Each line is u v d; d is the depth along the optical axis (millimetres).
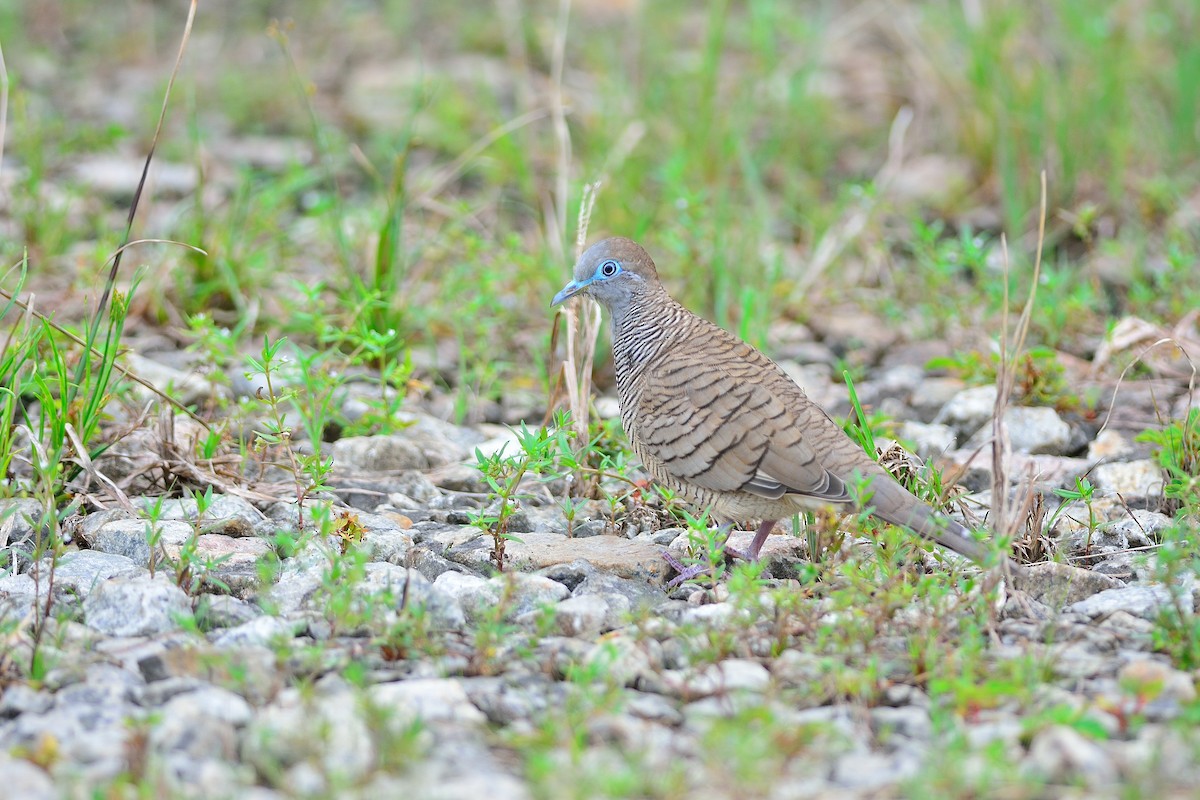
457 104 20891
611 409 13016
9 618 8594
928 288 15383
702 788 6805
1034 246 17312
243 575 9328
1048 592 9328
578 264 10453
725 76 22000
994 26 18969
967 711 7465
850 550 9633
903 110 18938
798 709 7758
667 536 10461
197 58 24266
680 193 15250
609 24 24547
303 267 16078
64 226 15969
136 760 6879
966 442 12680
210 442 11164
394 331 12414
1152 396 12094
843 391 13711
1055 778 6852
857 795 6730
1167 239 16500
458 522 10859
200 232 14891
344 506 10961
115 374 12469
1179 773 6832
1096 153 18328
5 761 6902
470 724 7480
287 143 20844
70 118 21516
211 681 7871
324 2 26906
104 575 9305
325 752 7016
